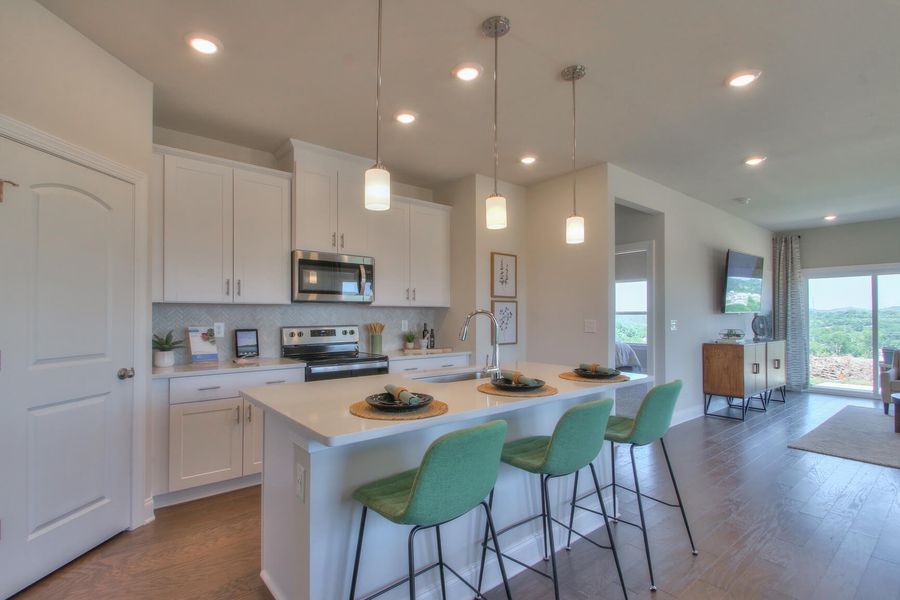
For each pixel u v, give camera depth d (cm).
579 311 423
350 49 234
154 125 321
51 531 204
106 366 232
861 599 196
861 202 545
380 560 175
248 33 220
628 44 229
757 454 396
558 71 255
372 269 393
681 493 311
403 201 422
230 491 303
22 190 192
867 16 206
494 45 230
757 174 439
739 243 632
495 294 443
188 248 304
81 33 218
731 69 252
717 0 196
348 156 381
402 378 252
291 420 157
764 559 227
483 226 438
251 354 353
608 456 274
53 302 205
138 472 252
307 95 282
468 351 432
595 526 261
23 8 191
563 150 373
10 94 186
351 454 168
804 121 320
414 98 286
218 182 319
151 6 199
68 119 212
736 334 562
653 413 217
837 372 684
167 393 278
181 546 232
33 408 196
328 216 369
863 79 262
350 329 412
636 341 550
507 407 184
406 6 200
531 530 228
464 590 198
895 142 358
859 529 259
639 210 476
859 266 659
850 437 448
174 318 329
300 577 163
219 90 274
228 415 300
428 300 438
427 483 134
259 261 336
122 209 243
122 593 193
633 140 354
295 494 167
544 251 457
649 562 207
